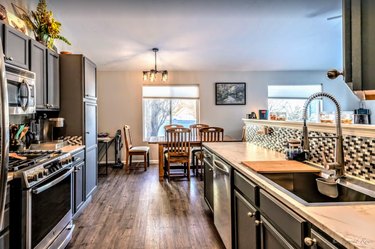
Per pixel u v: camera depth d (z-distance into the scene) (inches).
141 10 137.9
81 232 106.0
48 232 80.1
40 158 82.7
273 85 263.3
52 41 123.3
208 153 121.9
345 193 55.3
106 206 135.7
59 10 136.1
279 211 48.2
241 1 131.0
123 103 252.1
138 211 128.8
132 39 176.6
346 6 33.5
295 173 66.7
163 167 195.9
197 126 237.3
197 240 99.3
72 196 111.4
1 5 94.9
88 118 137.8
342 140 60.9
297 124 88.3
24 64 93.9
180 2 130.5
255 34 174.4
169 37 174.7
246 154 96.5
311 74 264.5
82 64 129.5
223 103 258.7
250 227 64.1
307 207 40.8
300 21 156.3
